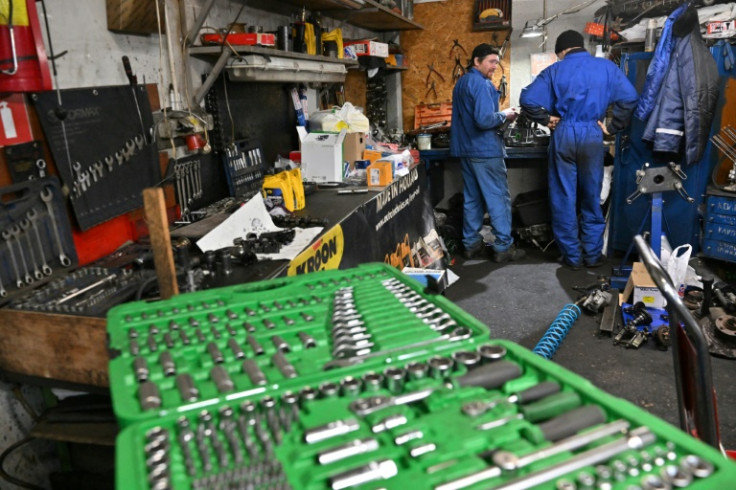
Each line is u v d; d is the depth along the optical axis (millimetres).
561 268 4387
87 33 2068
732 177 3871
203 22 2627
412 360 990
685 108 3805
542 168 5574
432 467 734
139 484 700
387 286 1362
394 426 818
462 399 898
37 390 1812
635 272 3348
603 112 4039
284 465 752
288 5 3781
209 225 2338
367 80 5164
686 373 1345
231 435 799
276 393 905
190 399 879
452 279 4129
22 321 1495
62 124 1869
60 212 1779
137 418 840
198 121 2525
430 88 5703
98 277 1712
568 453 760
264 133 3441
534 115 4180
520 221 5156
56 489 1763
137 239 2297
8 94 1687
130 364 1007
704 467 704
